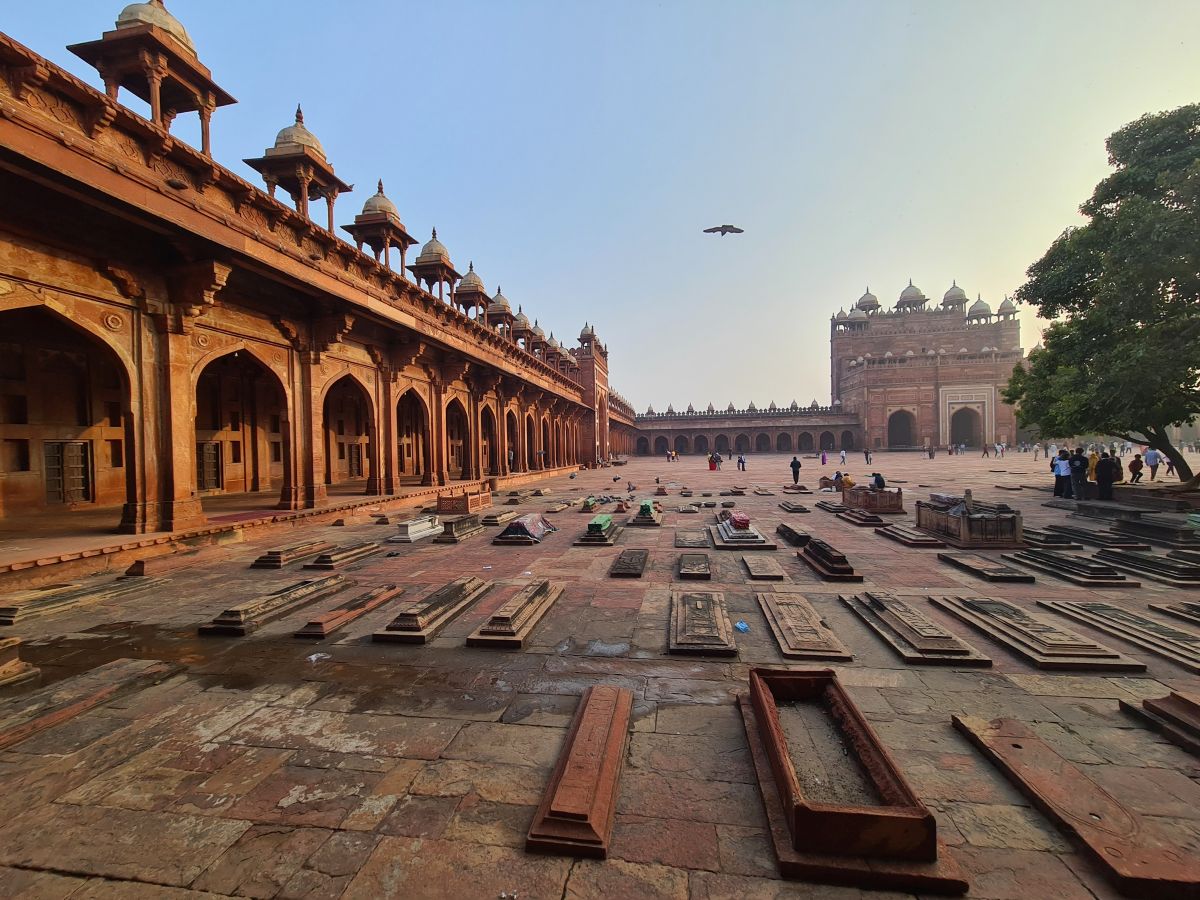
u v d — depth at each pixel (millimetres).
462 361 17656
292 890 1954
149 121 6820
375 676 3775
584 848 2078
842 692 2865
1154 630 4258
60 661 4121
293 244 9820
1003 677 3605
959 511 8242
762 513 12289
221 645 4395
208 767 2719
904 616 4512
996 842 2117
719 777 2561
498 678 3725
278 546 8422
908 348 61938
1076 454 13367
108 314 7547
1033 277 14969
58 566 6402
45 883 2010
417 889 1946
